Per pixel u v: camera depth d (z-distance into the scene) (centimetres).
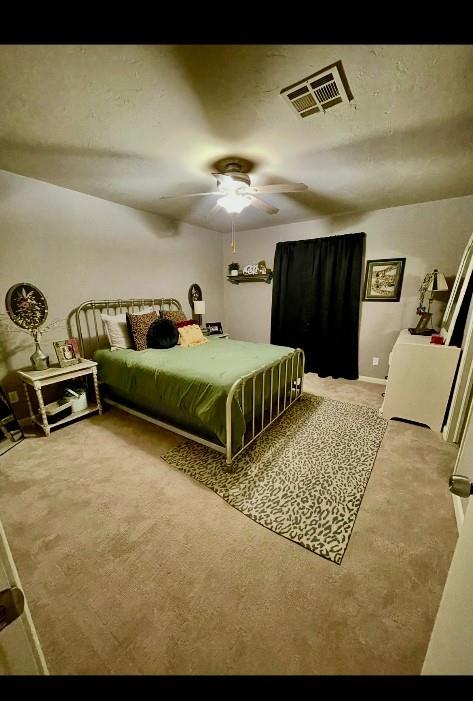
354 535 145
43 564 130
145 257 362
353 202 321
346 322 387
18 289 253
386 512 160
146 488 180
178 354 271
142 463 206
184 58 119
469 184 266
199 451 221
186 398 209
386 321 369
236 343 329
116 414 288
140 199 310
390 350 371
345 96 144
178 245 407
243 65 124
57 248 277
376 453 217
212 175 246
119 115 159
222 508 164
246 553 135
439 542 141
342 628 105
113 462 207
